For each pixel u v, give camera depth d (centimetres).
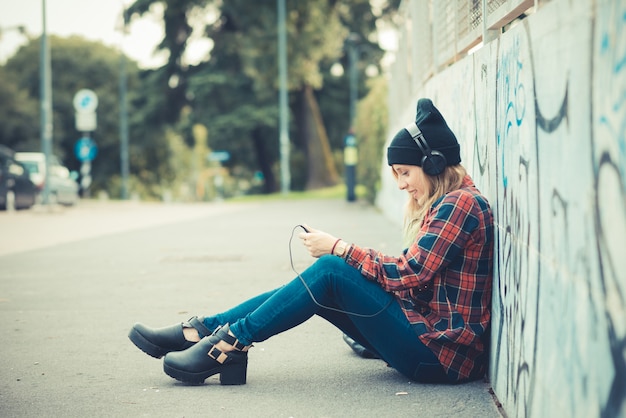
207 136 4312
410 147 395
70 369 467
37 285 816
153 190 7188
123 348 521
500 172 379
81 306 684
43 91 2597
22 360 491
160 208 2764
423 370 405
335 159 5009
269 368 463
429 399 390
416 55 1048
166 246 1212
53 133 5925
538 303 303
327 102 4691
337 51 4166
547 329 289
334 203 2709
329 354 496
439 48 753
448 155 395
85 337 556
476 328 397
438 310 398
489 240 392
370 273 394
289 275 852
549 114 284
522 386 327
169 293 745
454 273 394
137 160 6481
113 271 918
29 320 623
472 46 557
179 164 6856
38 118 5647
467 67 507
